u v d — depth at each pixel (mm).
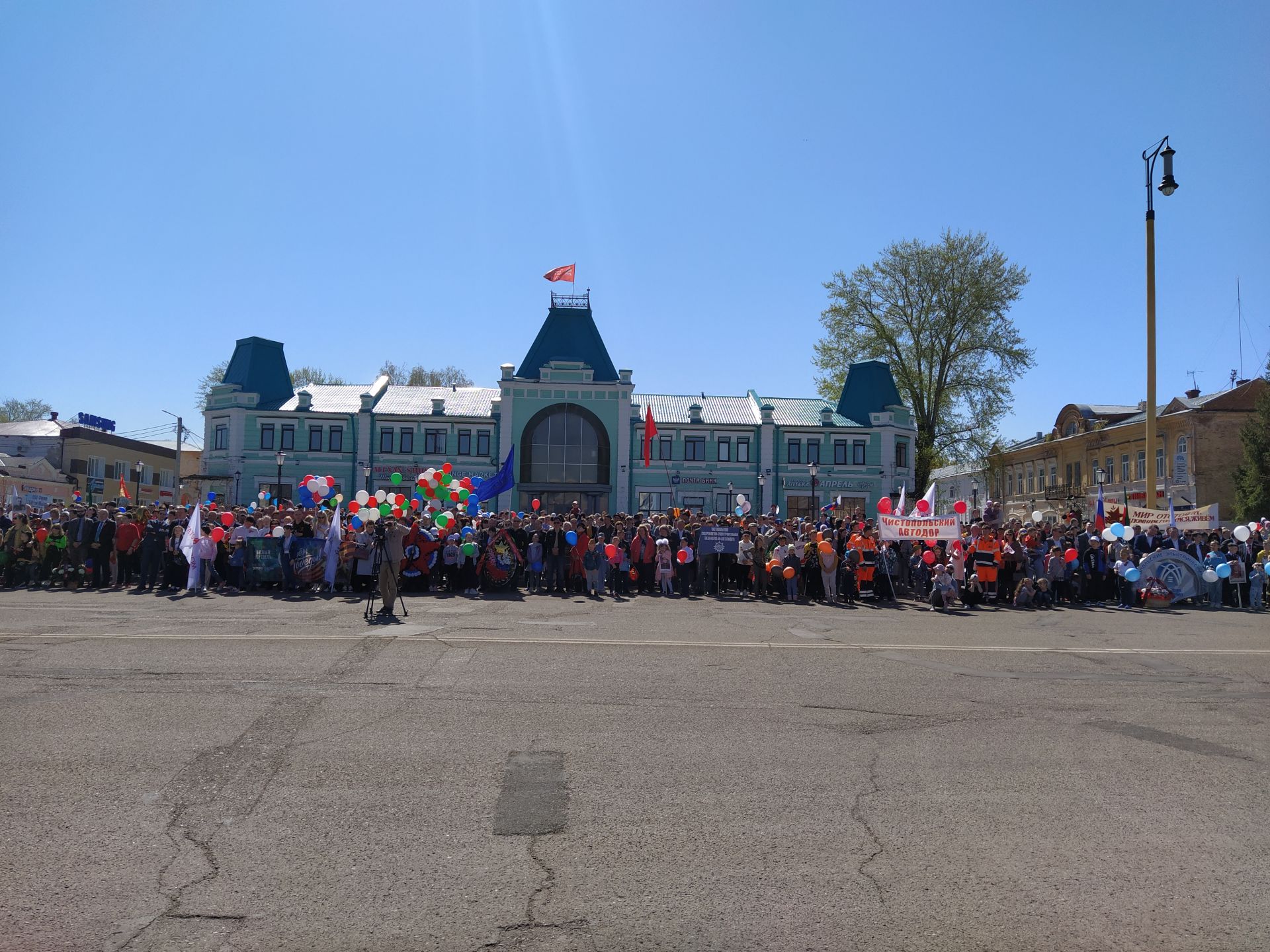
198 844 5559
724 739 8039
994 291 54094
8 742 7508
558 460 58312
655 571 22984
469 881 5113
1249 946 4562
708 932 4582
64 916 4625
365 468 58031
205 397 75812
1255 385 52719
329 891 4961
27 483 51531
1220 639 15805
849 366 61062
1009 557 22562
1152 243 27297
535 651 12008
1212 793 6914
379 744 7648
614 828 5949
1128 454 59062
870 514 59812
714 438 59906
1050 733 8516
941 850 5711
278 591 20781
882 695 9930
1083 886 5227
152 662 10758
